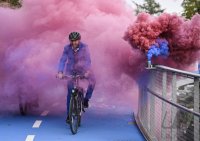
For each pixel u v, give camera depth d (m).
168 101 6.46
